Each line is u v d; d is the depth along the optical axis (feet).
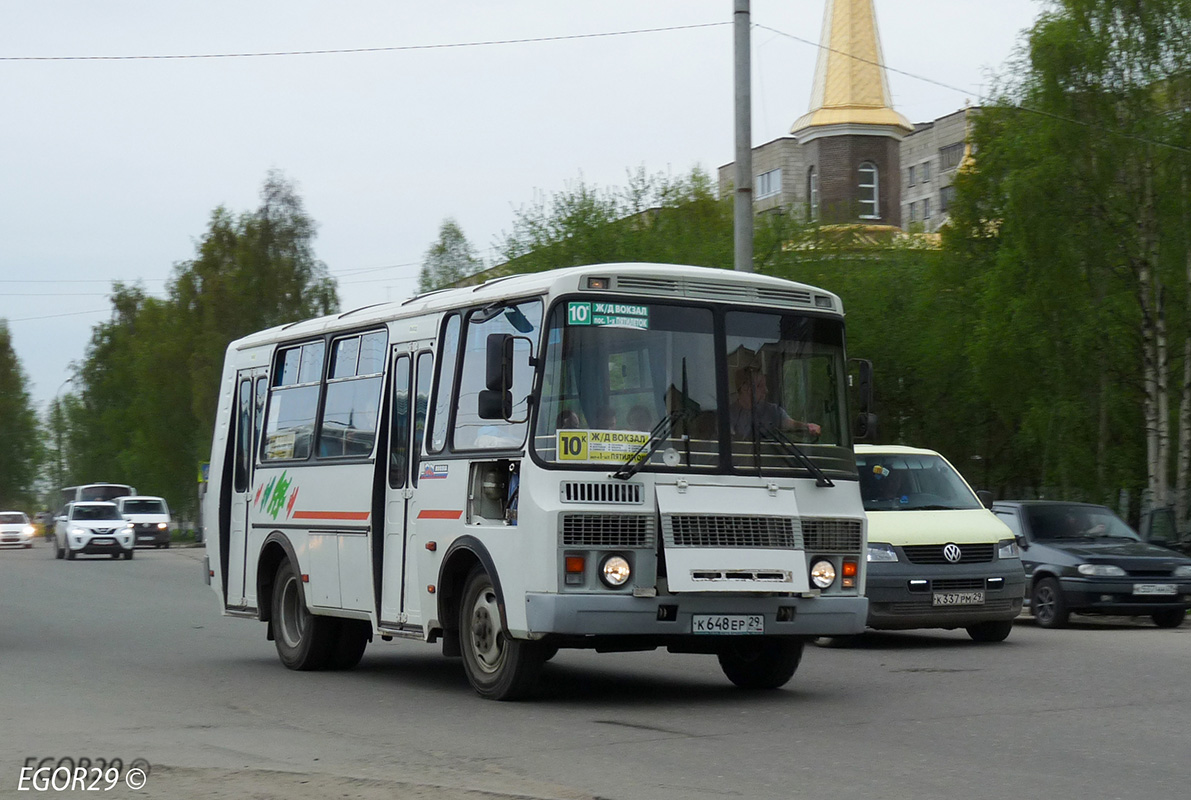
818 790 24.98
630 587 34.60
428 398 40.14
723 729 32.17
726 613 35.29
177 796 24.31
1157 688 39.29
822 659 48.78
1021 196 107.45
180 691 40.91
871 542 52.90
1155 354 105.91
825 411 38.09
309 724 33.71
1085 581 62.23
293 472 47.98
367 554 42.57
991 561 53.62
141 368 241.76
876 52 253.03
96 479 296.30
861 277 124.06
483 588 37.37
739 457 36.29
